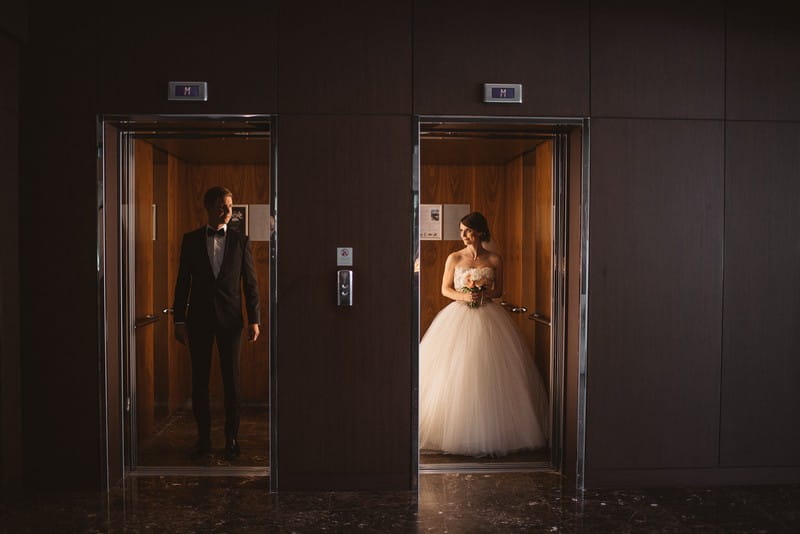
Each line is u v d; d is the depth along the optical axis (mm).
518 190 5168
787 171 4004
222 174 5555
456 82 3832
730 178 3973
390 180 3826
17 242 3771
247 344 5719
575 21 3875
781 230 4008
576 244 3975
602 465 3949
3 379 3652
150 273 4527
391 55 3809
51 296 3807
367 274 3838
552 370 4246
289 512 3551
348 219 3824
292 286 3820
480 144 4602
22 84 3762
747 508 3635
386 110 3812
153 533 3275
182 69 3766
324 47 3791
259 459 4367
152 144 4531
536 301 4680
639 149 3920
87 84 3764
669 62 3924
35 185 3781
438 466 4270
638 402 3957
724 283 3986
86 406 3830
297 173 3803
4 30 3525
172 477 4066
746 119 3971
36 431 3828
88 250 3801
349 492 3852
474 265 4773
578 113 3883
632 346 3945
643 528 3359
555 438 4258
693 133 3947
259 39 3777
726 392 4004
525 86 3861
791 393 4039
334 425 3855
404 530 3324
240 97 3779
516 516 3512
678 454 3984
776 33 3971
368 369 3854
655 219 3939
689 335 3977
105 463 3844
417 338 3863
